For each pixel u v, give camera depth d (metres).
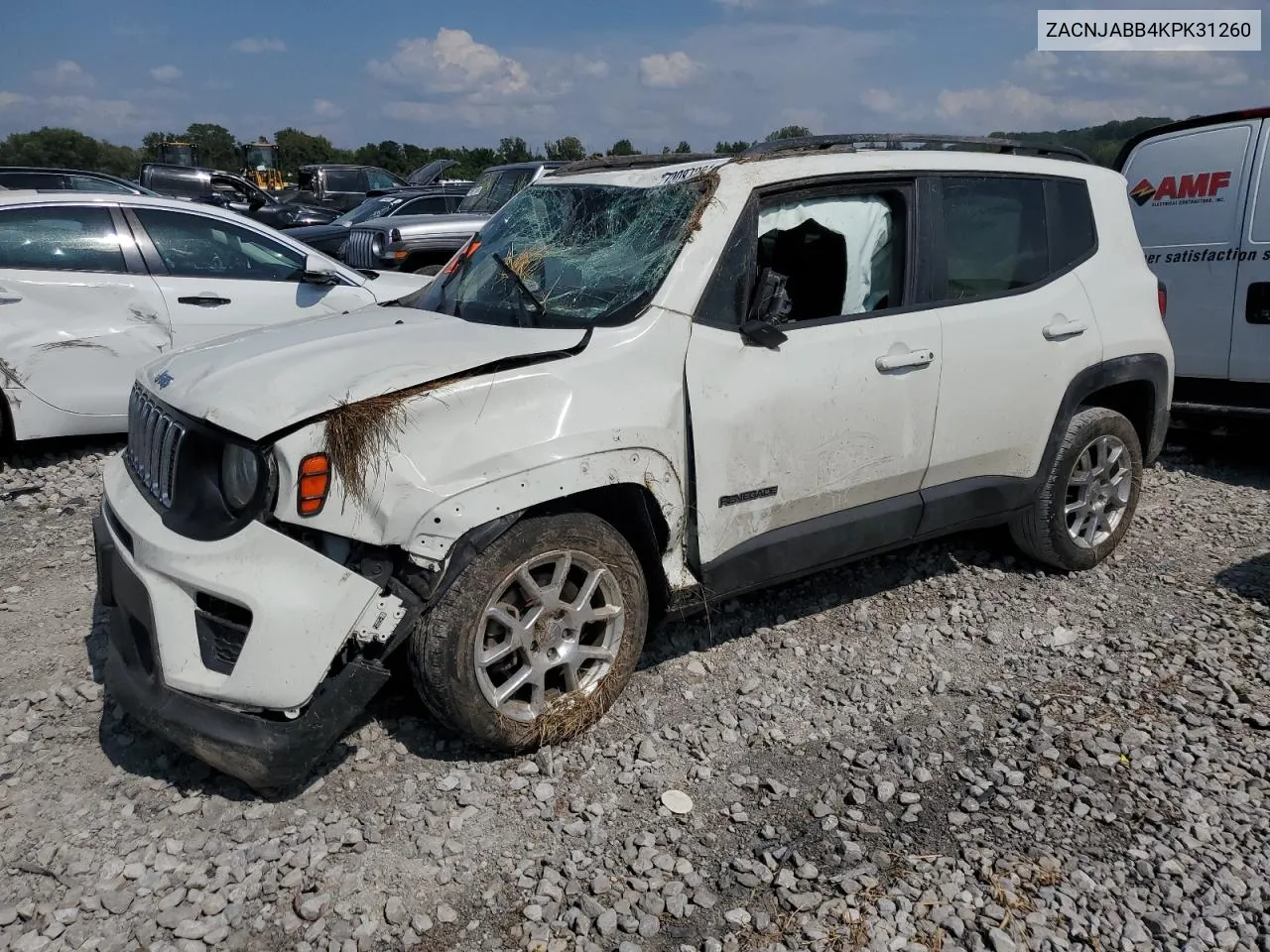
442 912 2.74
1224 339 6.55
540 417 3.22
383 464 2.99
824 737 3.62
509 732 3.30
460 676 3.15
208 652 3.03
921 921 2.74
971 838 3.07
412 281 7.84
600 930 2.69
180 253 6.84
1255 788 3.31
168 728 2.98
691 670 4.02
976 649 4.29
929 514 4.29
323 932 2.67
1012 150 4.62
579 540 3.33
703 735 3.59
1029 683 4.01
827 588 4.79
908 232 4.14
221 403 3.04
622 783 3.31
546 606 3.32
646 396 3.42
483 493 3.09
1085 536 4.96
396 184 24.69
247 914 2.73
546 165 12.57
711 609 4.20
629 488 3.45
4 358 6.25
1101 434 4.82
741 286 3.69
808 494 3.89
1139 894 2.84
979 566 5.06
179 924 2.68
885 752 3.53
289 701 2.95
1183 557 5.25
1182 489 6.42
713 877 2.91
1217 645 4.27
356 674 3.04
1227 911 2.77
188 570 2.98
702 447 3.56
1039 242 4.60
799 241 3.93
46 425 6.47
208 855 2.95
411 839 3.03
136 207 6.73
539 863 2.96
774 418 3.71
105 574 3.39
